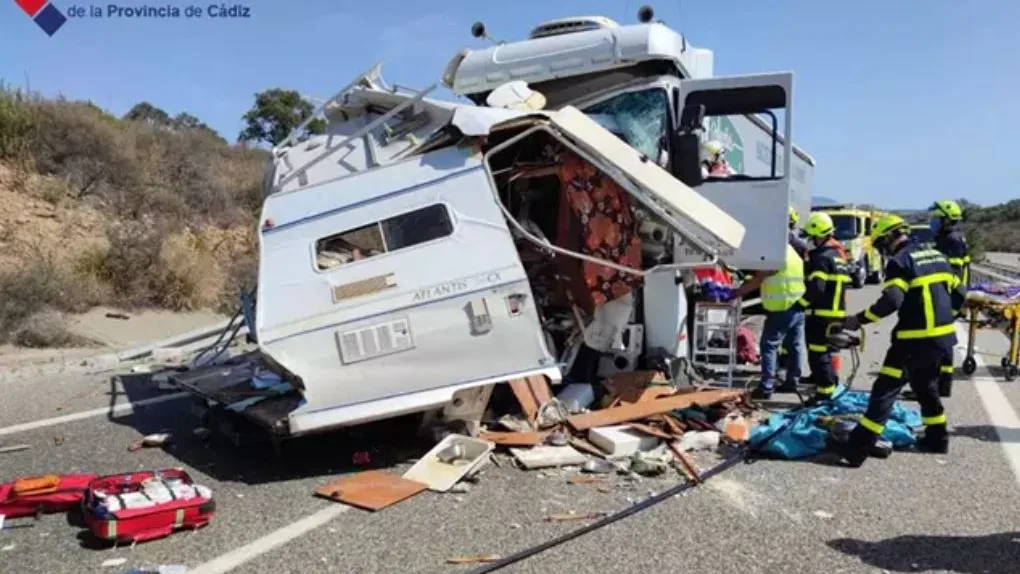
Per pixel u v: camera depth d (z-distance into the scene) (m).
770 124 8.87
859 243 24.03
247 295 6.75
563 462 5.64
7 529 4.43
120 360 9.59
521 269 5.75
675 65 8.31
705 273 8.06
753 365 9.43
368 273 5.62
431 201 5.86
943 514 4.84
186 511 4.37
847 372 9.86
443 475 5.23
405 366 5.55
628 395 6.88
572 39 8.45
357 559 4.07
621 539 4.36
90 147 14.92
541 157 6.57
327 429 5.42
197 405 6.80
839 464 5.86
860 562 4.12
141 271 12.38
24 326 9.95
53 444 6.18
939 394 6.48
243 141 23.78
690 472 5.43
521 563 4.04
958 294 6.66
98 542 4.24
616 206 6.64
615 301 6.86
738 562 4.09
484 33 9.09
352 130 6.81
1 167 13.29
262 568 3.95
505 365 5.71
